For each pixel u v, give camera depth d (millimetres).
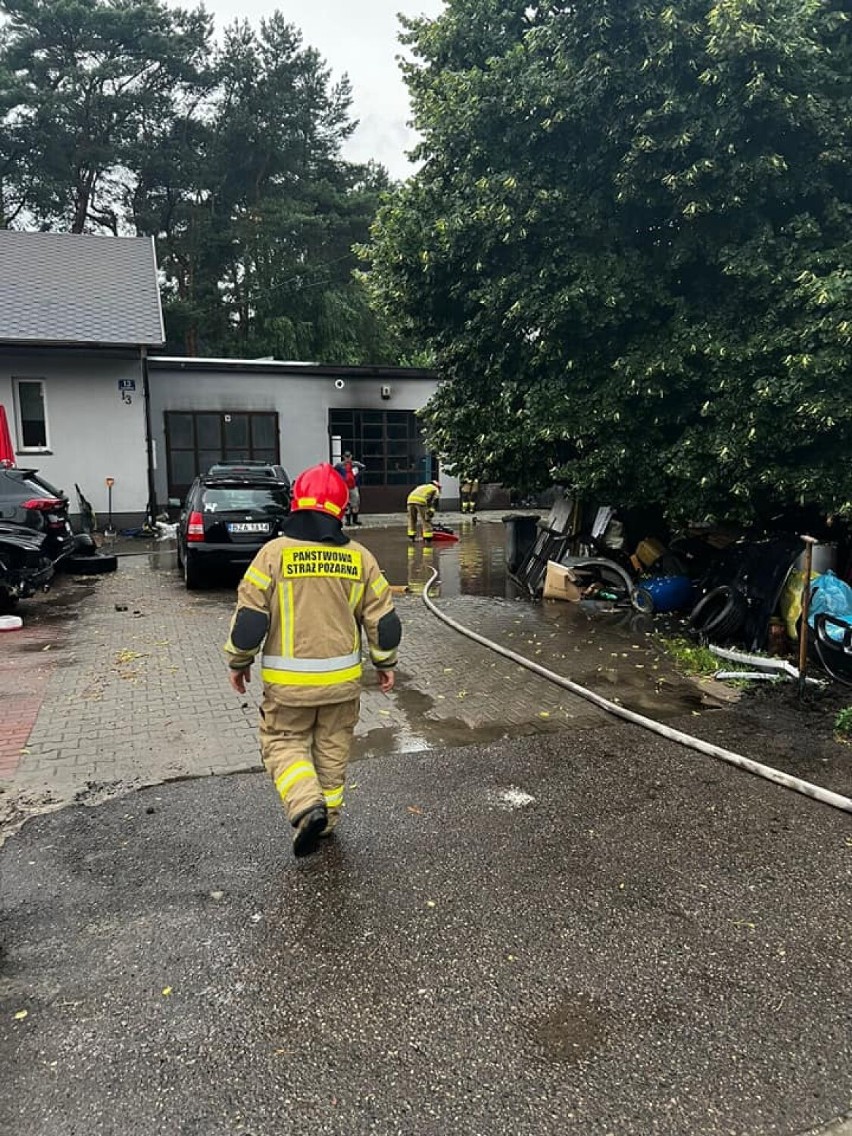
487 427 9906
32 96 32188
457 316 10469
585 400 8492
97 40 33344
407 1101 2229
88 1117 2170
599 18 7410
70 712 5625
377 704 5832
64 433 16906
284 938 2988
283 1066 2359
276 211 35188
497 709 5723
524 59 8445
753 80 6855
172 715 5559
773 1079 2314
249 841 3736
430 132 10078
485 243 8930
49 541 10312
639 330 8531
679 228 8305
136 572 12375
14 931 3033
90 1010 2596
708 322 7887
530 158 8508
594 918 3115
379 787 4348
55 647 7582
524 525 11750
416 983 2734
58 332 16281
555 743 5039
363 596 3605
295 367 20125
